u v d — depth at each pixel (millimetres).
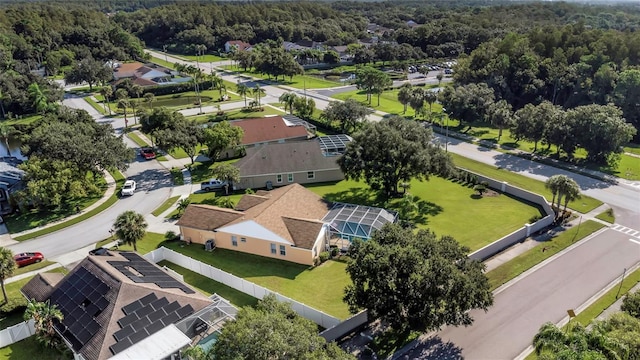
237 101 111375
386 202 54812
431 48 166750
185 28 195625
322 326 33500
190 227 46500
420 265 29609
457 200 56500
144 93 119125
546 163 68250
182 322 30016
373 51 156750
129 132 86000
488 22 179125
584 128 65062
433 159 52625
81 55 154125
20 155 78125
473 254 41656
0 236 48875
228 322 26625
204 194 58812
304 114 92875
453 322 29750
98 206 55688
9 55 133000
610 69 86375
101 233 49125
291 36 192250
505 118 77562
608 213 51531
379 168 53438
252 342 22578
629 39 97250
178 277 37281
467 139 81688
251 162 61531
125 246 46188
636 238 45938
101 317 29359
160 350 27141
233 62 167250
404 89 94500
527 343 31625
